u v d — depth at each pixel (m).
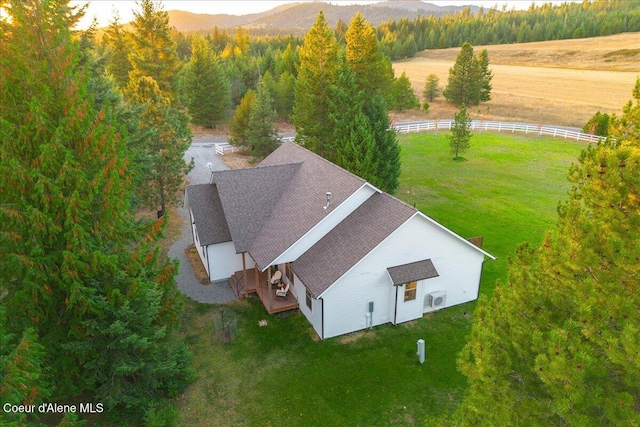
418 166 41.72
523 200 33.12
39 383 10.83
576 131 55.03
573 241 8.47
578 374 6.88
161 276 14.57
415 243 18.16
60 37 12.30
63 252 11.30
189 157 45.12
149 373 13.12
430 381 15.53
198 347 17.31
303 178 23.23
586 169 8.91
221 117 60.50
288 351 17.11
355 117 31.80
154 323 14.57
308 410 14.28
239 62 78.75
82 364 12.70
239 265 22.53
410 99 70.06
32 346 9.62
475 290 20.55
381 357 16.75
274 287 20.89
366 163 30.50
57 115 12.19
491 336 8.84
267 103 43.06
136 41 42.78
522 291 9.10
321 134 38.81
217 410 14.24
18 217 10.95
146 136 25.06
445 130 57.03
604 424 7.46
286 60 77.69
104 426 13.40
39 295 11.69
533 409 8.18
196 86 57.16
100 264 12.02
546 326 8.55
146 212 31.73
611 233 8.03
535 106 71.00
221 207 22.95
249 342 17.64
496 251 25.16
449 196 34.00
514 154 45.53
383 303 18.48
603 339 7.11
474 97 72.81
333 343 17.59
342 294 17.45
